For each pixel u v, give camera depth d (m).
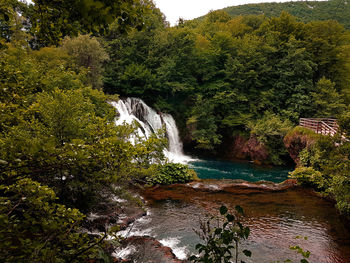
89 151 2.53
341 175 7.21
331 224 8.05
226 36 29.08
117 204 8.47
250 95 26.72
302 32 30.36
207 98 26.78
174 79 27.23
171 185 12.07
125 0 1.62
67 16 1.90
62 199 6.11
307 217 8.61
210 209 9.23
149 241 6.60
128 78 24.19
